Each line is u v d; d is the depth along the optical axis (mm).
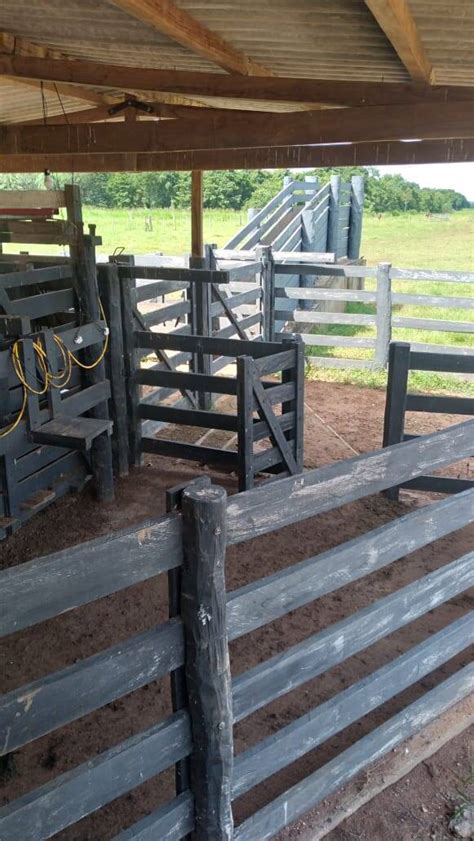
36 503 4461
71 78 4316
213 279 5707
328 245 12250
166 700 3072
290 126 4289
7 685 3184
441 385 8000
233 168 5754
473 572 2658
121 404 5438
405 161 5176
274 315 8680
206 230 22141
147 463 5867
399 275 8172
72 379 4840
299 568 2010
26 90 6844
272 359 4789
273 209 11242
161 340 5375
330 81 4004
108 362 5262
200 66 5289
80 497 5191
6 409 4180
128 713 2990
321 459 5941
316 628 3566
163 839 1900
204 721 1842
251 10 3447
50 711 1562
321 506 2039
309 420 6992
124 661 1686
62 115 7703
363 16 3377
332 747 2762
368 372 8547
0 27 4586
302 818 2350
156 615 3719
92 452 5027
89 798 1696
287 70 4949
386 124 4016
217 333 7234
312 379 8414
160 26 3219
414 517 2326
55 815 1637
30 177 19984
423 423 6852
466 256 19125
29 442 4137
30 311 4453
